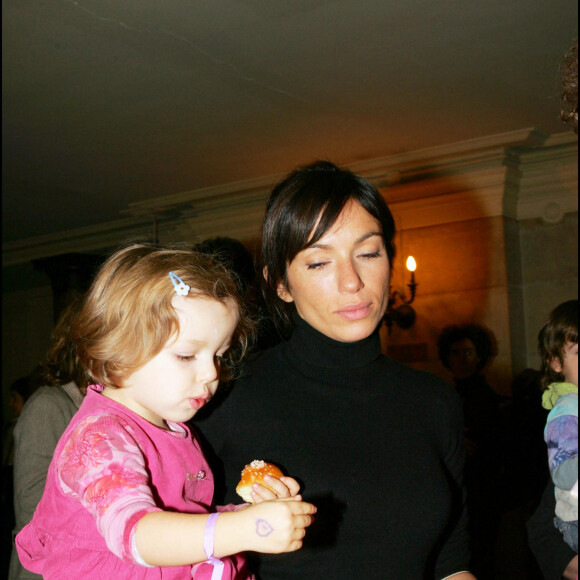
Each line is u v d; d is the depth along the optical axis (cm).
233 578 119
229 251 202
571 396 203
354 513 132
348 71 397
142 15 329
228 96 429
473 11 327
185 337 117
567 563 180
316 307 136
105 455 109
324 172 138
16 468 232
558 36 355
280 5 320
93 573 112
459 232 577
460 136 518
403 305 591
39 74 389
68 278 760
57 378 237
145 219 712
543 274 564
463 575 150
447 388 152
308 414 140
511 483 431
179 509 120
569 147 529
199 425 141
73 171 570
